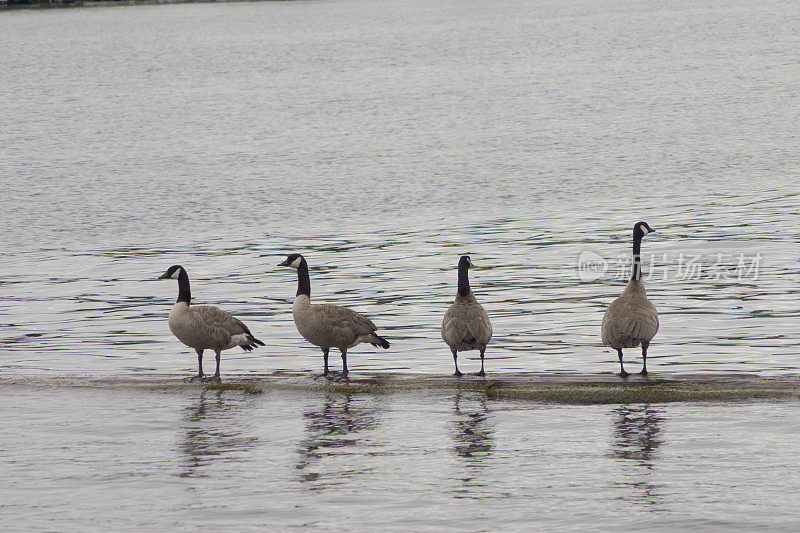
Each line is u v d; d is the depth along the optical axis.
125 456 14.37
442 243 38.69
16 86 116.06
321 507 12.38
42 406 16.97
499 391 16.95
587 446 14.45
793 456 13.85
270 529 11.77
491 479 13.23
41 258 37.38
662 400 16.53
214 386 17.66
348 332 17.53
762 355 21.27
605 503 12.37
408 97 98.56
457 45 154.25
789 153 60.94
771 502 12.29
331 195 52.62
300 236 41.44
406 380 17.58
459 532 11.61
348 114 87.75
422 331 24.66
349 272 33.53
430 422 15.70
